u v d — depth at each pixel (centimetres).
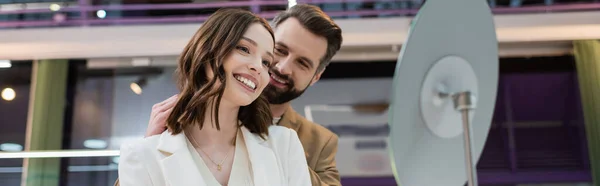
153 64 460
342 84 505
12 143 465
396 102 96
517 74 540
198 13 446
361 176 501
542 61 516
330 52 134
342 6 439
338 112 505
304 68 130
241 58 85
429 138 105
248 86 86
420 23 96
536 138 556
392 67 498
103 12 440
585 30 414
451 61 106
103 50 433
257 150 89
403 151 100
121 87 477
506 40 428
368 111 503
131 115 473
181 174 82
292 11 133
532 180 534
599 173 427
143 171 84
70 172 453
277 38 130
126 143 90
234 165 89
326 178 126
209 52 85
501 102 560
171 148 85
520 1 431
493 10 425
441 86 105
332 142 134
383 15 429
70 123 459
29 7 435
